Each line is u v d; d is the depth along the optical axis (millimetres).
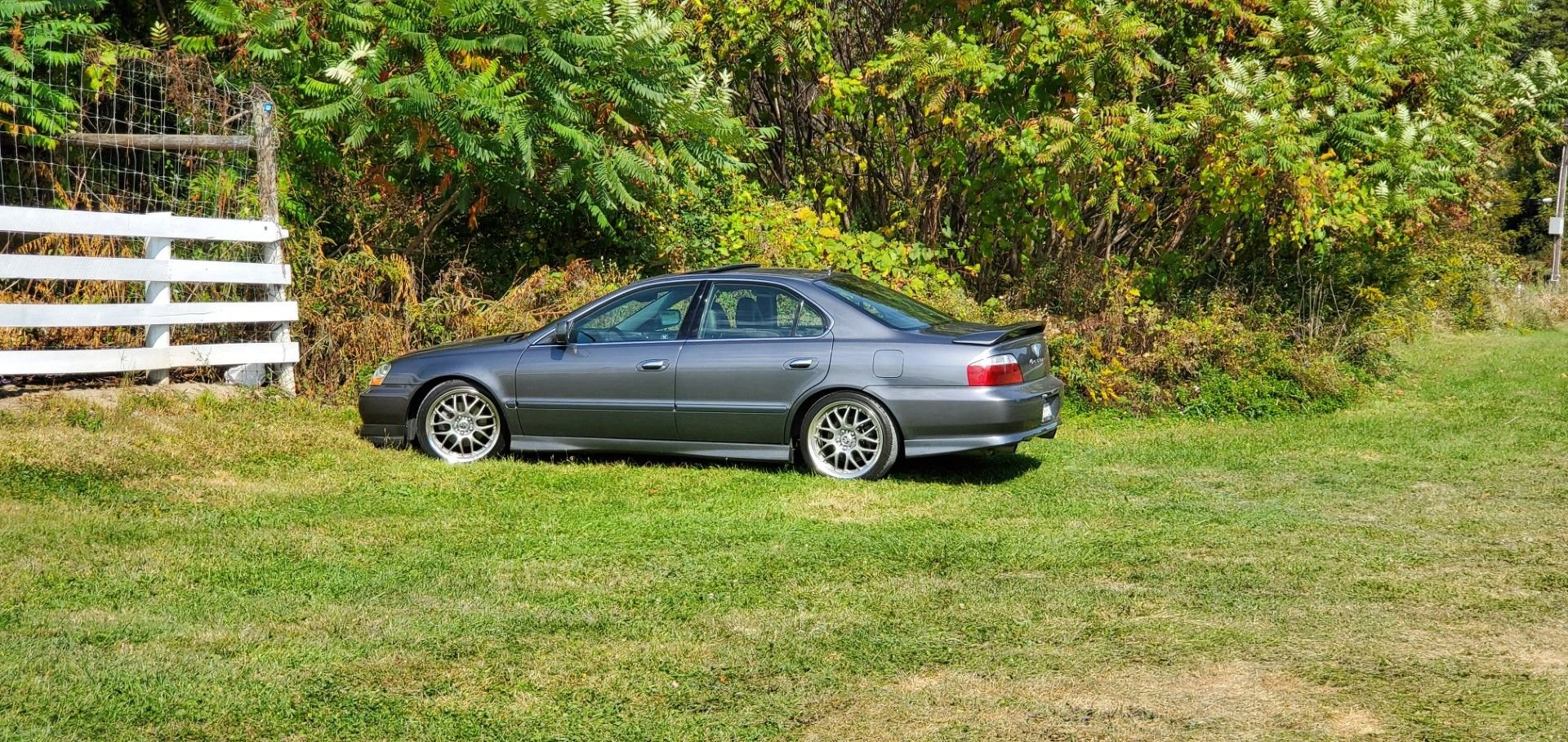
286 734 3881
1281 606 5309
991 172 13766
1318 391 11875
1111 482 8156
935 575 5762
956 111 13672
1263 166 12094
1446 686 4344
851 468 8172
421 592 5414
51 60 10656
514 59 11398
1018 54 13406
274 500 7199
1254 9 14227
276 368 10430
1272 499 7637
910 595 5422
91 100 11375
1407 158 13195
